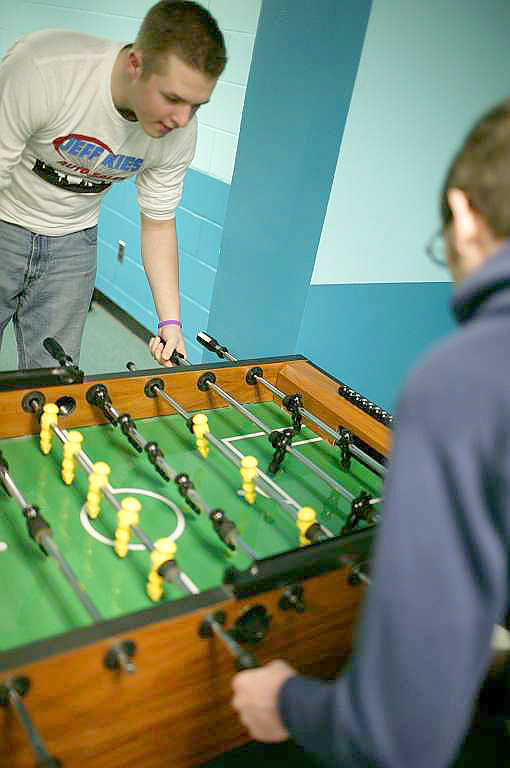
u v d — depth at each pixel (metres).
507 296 0.60
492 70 2.87
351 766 0.65
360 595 1.14
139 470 1.44
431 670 0.58
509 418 0.56
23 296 2.17
